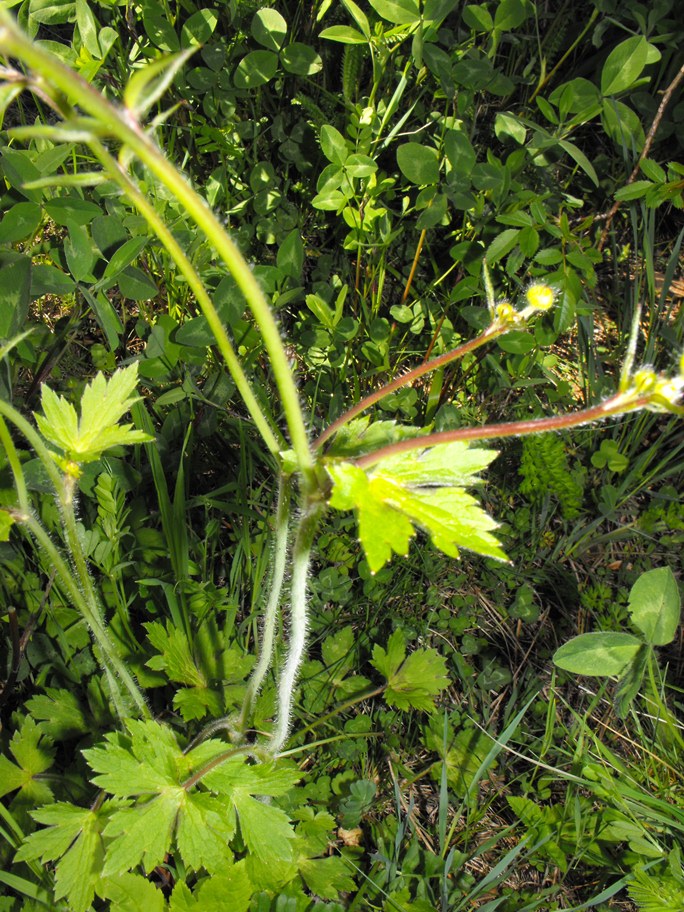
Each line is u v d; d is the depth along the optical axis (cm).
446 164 33
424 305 34
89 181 10
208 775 18
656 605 26
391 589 31
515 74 40
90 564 29
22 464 24
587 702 30
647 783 28
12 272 22
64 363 32
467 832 26
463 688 30
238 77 30
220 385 29
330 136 28
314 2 35
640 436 35
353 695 29
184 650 25
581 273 39
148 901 20
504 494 35
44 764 23
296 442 13
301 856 24
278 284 30
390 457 13
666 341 38
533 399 35
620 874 25
